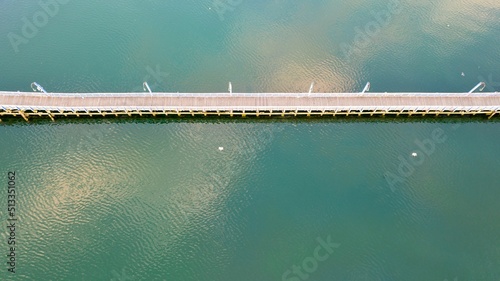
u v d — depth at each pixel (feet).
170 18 295.28
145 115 245.86
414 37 289.74
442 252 202.08
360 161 232.12
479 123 254.06
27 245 195.31
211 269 195.42
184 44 279.69
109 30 284.00
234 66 270.46
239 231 206.49
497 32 293.64
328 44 284.61
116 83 257.55
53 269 191.31
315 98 246.88
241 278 193.88
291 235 206.08
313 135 244.42
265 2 310.24
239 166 227.40
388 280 193.98
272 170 227.20
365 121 253.44
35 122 242.17
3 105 229.25
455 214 213.66
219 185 219.82
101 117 244.22
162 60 270.05
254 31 290.56
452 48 283.59
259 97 245.45
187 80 262.06
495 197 220.02
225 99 243.60
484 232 208.54
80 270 192.24
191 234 204.03
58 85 253.24
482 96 250.37
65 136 235.20
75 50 270.46
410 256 200.85
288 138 241.76
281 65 272.31
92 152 228.22
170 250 199.00
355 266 197.57
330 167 229.04
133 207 209.87
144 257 196.75
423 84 265.54
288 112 248.11
